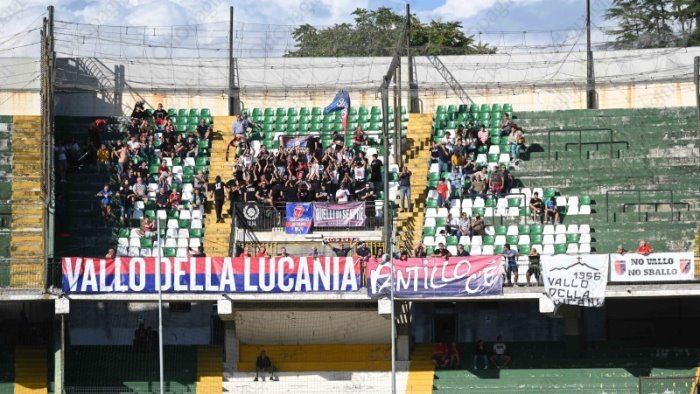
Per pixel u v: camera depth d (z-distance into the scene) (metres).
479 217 53.56
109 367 51.31
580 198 55.44
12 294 48.56
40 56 57.00
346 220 53.50
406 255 50.34
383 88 52.50
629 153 58.28
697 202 56.00
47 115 52.44
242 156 56.12
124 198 55.03
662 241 53.81
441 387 50.44
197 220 54.69
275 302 50.59
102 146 57.50
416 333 53.56
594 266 47.81
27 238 54.00
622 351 51.66
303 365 51.53
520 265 49.34
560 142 59.19
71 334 53.31
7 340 51.94
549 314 49.47
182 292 49.09
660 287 48.12
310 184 54.50
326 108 58.28
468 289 48.59
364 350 51.88
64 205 54.78
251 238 53.72
